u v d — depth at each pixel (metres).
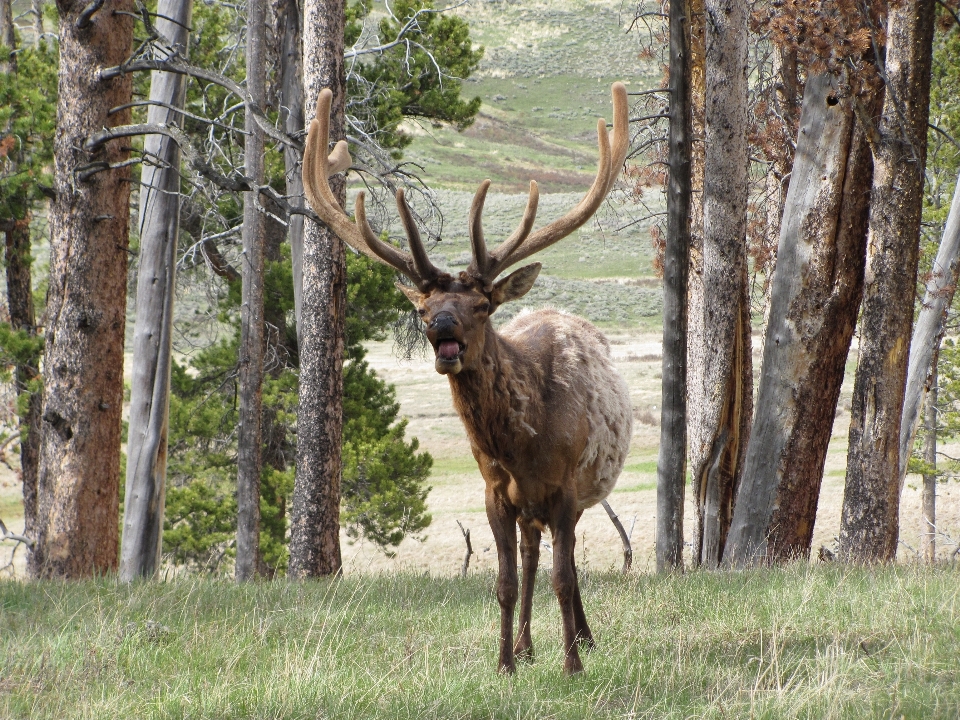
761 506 28.84
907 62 26.73
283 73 41.06
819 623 15.71
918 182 26.95
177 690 12.33
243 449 35.22
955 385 56.03
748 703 11.91
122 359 25.56
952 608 15.66
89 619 16.58
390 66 47.81
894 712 11.30
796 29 27.80
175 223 27.64
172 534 45.50
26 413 39.16
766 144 37.16
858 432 28.11
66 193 24.31
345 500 48.50
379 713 11.61
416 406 112.38
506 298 13.16
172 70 23.33
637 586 20.08
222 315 48.03
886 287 27.31
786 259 28.61
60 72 24.28
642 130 35.84
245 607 18.45
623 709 11.95
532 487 13.81
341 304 32.44
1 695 12.12
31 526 44.28
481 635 15.85
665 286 25.39
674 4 23.72
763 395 29.00
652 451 92.50
